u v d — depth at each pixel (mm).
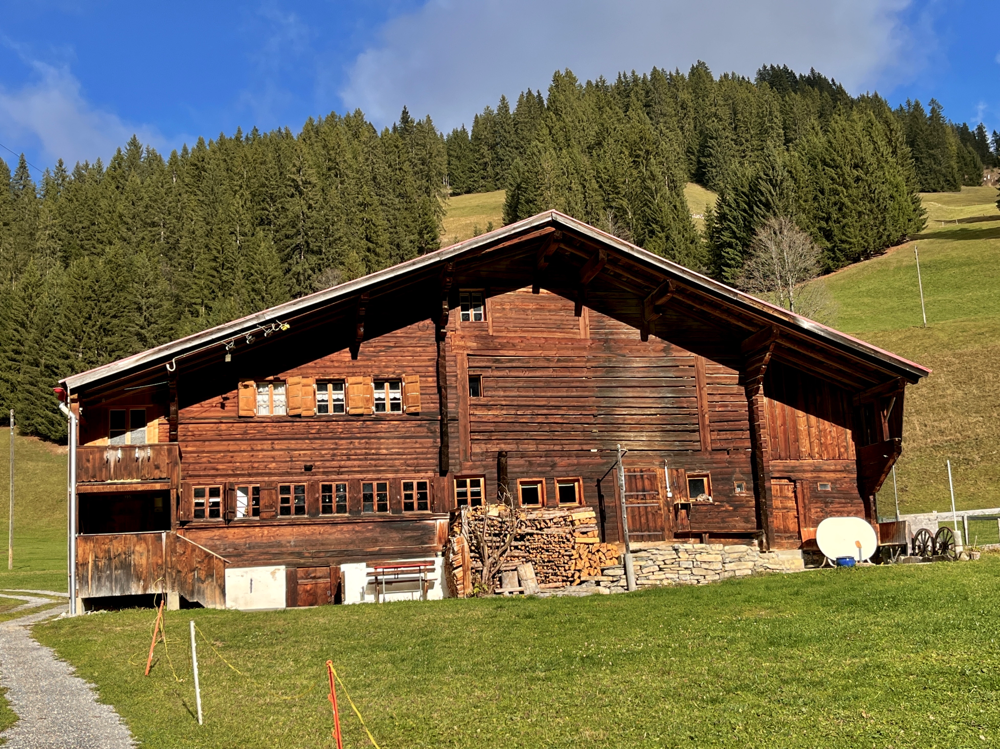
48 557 56969
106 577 25969
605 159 130250
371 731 13422
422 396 30406
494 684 15633
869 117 132875
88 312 93438
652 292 31875
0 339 93812
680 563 27453
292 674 17094
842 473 32688
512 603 23938
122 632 22078
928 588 21141
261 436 29094
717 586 24734
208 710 14805
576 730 12922
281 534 28594
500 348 31219
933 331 78000
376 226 114875
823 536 29484
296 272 107500
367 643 19578
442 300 30516
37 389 88688
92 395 27500
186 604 27312
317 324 29953
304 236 111812
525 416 30938
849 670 14734
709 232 112500
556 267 32312
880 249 110375
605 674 15812
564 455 30969
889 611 19109
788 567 30641
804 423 32875
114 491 26766
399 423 30109
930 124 190000
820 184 111062
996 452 58562
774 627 18438
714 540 31453
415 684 15953
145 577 26109
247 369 29344
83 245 121750
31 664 18938
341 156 137375
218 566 26656
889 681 13945
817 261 99062
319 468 29281
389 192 134375
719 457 32125
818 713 12836
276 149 144375
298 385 29547
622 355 32094
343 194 126125
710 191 168125
